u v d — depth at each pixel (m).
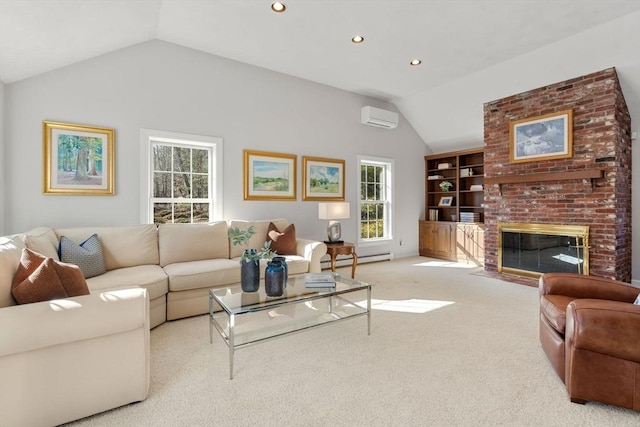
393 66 4.22
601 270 3.51
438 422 1.46
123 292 1.60
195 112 3.80
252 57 3.99
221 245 3.46
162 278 2.65
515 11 2.96
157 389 1.73
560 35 3.39
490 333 2.46
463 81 4.64
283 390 1.72
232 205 4.06
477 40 3.52
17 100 2.94
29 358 1.36
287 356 2.11
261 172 4.28
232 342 1.84
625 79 3.49
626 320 1.47
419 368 1.95
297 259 3.42
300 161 4.66
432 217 6.22
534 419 1.48
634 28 3.06
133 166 3.45
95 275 2.60
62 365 1.43
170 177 3.73
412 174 6.12
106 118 3.31
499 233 4.50
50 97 3.06
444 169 6.06
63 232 2.81
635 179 3.85
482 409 1.55
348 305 3.07
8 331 1.30
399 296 3.45
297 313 2.78
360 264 5.31
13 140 2.93
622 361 1.48
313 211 4.78
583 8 2.91
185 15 3.09
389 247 5.78
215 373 1.90
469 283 4.01
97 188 3.26
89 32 2.83
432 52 3.81
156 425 1.45
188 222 3.84
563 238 3.81
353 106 5.24
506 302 3.24
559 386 1.74
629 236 3.81
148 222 3.55
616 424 1.44
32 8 2.23
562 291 2.06
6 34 2.36
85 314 1.45
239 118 4.11
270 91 4.36
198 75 3.82
